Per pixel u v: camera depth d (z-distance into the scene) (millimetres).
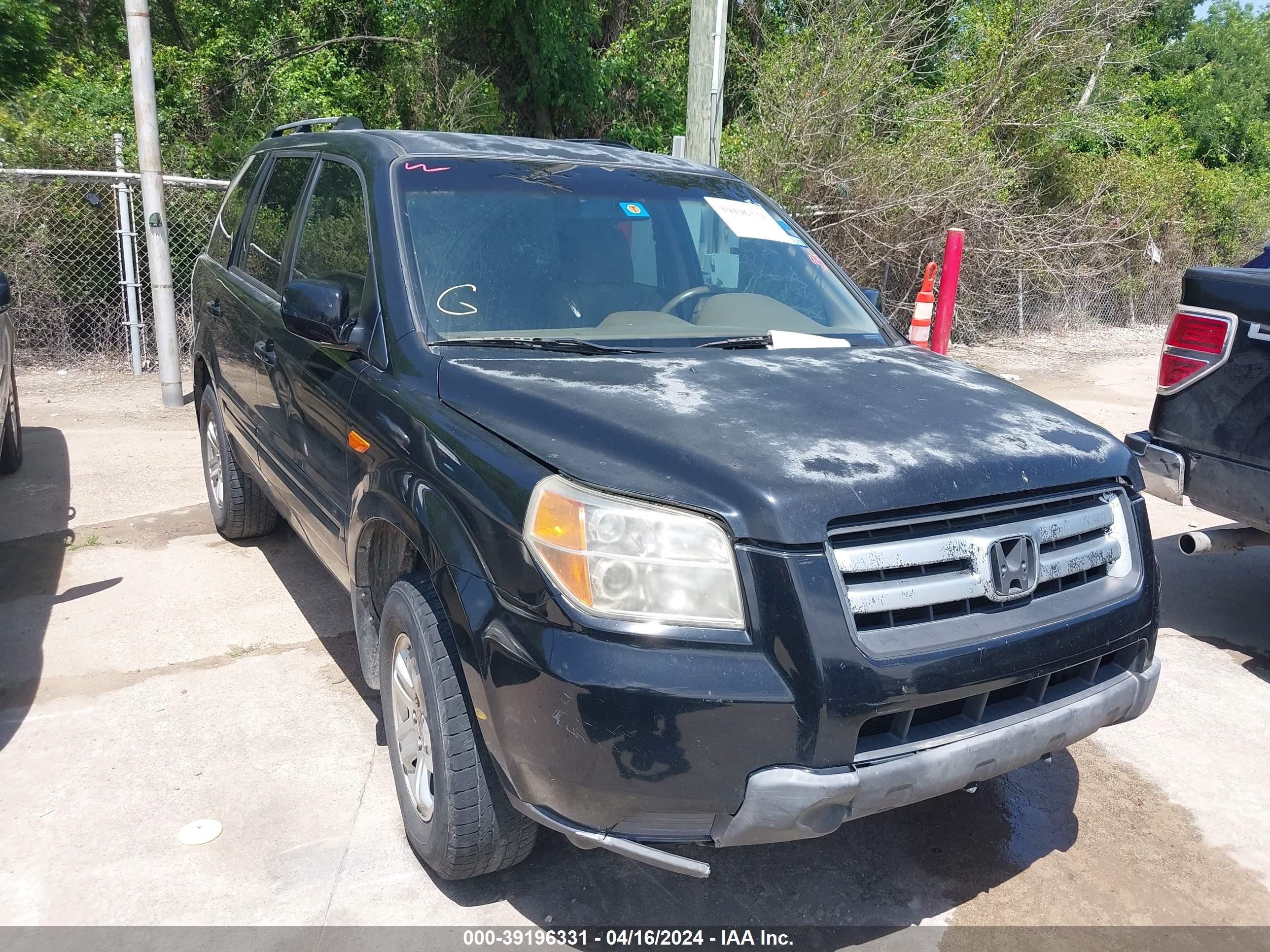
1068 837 3256
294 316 3172
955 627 2355
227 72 14766
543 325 3229
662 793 2178
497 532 2408
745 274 3791
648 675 2156
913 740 2324
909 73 12922
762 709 2152
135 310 9211
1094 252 15211
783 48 12523
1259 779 3645
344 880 2861
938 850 3158
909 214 11977
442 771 2592
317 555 3818
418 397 2898
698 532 2221
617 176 3863
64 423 7664
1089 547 2672
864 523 2275
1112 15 14594
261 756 3447
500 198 3521
